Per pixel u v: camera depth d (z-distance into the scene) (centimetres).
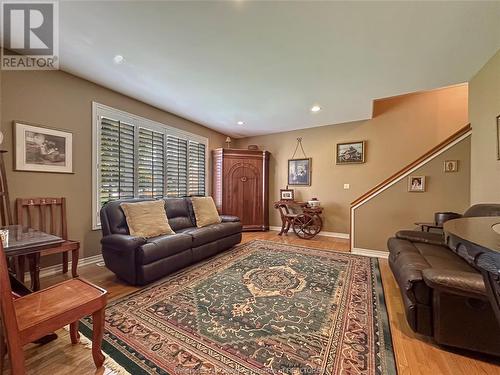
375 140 467
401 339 159
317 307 199
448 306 142
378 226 352
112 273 277
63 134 281
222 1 169
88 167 307
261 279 256
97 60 254
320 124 511
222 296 218
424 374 129
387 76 288
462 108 406
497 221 114
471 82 295
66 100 283
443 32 204
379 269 288
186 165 473
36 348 150
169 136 432
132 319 181
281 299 212
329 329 169
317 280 254
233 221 394
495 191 245
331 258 332
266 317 184
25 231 186
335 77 290
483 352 137
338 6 174
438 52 236
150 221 294
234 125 519
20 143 246
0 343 113
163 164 420
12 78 240
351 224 369
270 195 589
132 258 239
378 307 199
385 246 347
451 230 94
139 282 240
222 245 356
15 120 243
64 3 172
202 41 218
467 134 304
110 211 278
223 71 276
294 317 184
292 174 559
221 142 589
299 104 387
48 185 269
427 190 326
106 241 258
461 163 308
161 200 337
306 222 483
